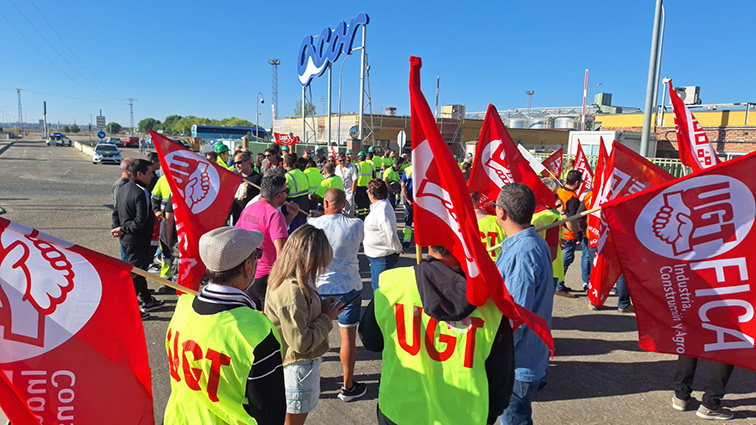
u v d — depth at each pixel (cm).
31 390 179
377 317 218
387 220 472
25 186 1759
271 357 178
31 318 179
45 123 9938
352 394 400
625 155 445
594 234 501
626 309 633
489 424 204
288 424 286
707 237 277
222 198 428
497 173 443
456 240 199
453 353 200
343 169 1123
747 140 1831
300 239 264
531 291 264
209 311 182
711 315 279
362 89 2042
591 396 420
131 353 195
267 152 966
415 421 206
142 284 566
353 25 2022
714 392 377
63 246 183
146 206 549
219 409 177
